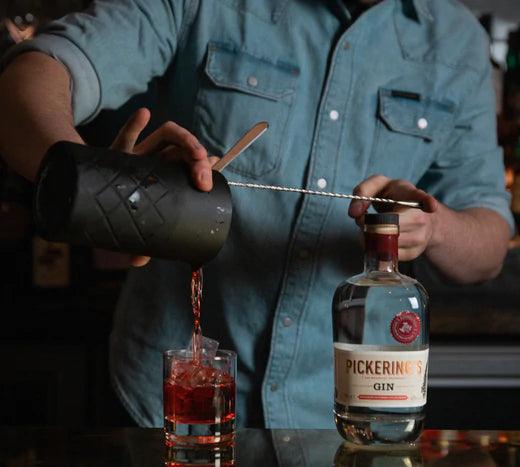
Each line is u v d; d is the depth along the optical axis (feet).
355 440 3.33
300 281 4.91
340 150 4.97
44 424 7.85
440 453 3.22
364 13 4.98
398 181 3.87
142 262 3.41
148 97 5.39
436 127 5.18
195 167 3.05
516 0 8.78
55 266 8.24
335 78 4.94
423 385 3.34
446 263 4.78
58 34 4.43
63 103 3.99
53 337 7.86
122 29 4.62
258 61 4.93
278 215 4.89
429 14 5.26
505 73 8.72
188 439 3.18
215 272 4.91
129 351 5.10
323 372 5.04
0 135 3.88
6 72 4.14
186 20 4.94
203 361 3.21
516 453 3.22
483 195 5.34
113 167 2.95
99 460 3.04
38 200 3.01
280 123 4.91
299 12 5.01
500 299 7.83
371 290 3.50
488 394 7.79
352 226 4.95
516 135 8.52
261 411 4.97
